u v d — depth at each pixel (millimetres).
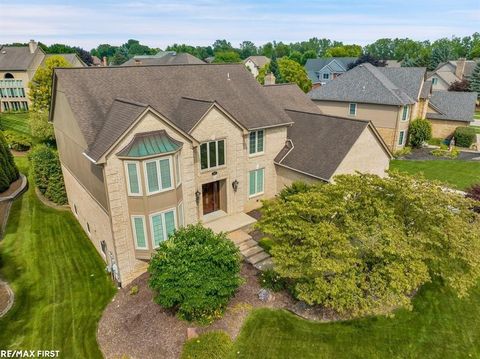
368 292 15266
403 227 16188
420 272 14445
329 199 17109
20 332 15945
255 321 16141
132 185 17719
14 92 73688
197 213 23453
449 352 14641
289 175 26188
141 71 24156
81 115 19531
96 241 22266
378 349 14758
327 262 14141
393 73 49281
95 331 16031
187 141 19453
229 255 15734
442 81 83312
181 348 14594
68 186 27438
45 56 76938
